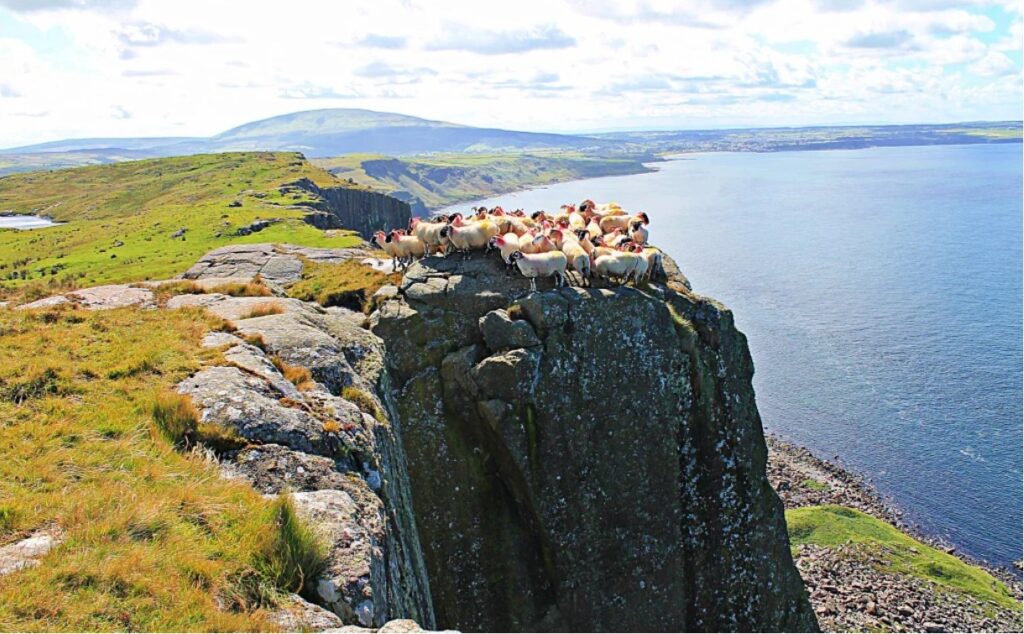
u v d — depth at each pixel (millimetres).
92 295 24703
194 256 85625
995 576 53125
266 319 22078
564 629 28453
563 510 28500
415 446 29172
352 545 11336
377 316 31219
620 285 32156
